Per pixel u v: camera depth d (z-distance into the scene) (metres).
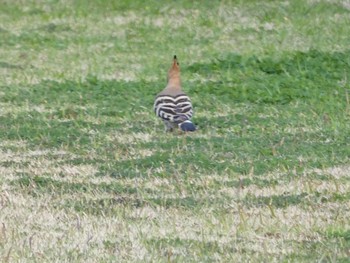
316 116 32.00
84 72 40.28
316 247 19.64
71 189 24.33
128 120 32.00
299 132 29.97
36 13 51.97
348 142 28.80
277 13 49.00
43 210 22.52
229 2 51.25
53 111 33.38
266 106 33.78
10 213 22.19
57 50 45.16
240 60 39.94
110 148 28.41
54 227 21.22
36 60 43.09
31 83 38.16
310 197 23.27
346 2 50.12
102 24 49.41
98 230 20.86
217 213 22.12
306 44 43.44
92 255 19.22
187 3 51.66
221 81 37.34
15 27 49.53
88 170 26.11
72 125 31.44
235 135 29.89
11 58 43.53
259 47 43.50
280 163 26.34
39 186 24.66
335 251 19.30
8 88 37.16
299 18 48.06
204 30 47.34
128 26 48.72
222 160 26.91
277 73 38.59
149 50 44.53
